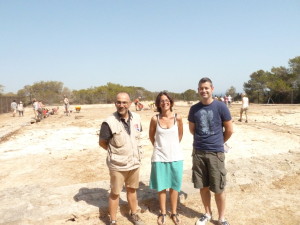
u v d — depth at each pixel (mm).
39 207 4262
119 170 3689
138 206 4473
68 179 6156
